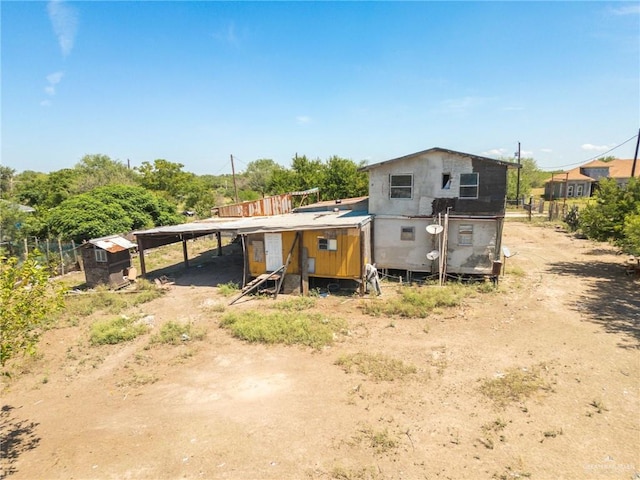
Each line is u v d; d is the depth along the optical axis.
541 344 11.27
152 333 13.34
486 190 17.44
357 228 16.72
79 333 13.55
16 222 23.86
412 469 6.58
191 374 10.39
